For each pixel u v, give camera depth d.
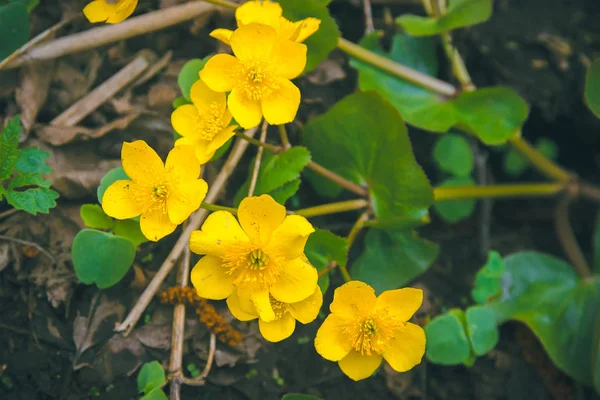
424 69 0.59
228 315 0.54
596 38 0.63
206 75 0.49
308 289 0.48
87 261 0.51
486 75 0.62
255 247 0.47
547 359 0.57
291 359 0.54
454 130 0.61
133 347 0.52
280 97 0.49
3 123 0.54
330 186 0.56
